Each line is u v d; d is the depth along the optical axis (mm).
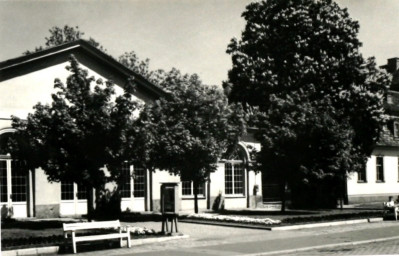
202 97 26703
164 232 18609
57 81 19391
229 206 34312
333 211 32312
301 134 27531
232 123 28250
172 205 18562
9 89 25953
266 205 36906
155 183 30641
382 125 36406
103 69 29484
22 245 15398
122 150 19016
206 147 25828
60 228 20969
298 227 21562
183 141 25406
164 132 25531
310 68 35562
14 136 19922
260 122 28969
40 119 19078
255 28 39125
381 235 18484
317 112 28375
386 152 45625
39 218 26078
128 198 29688
